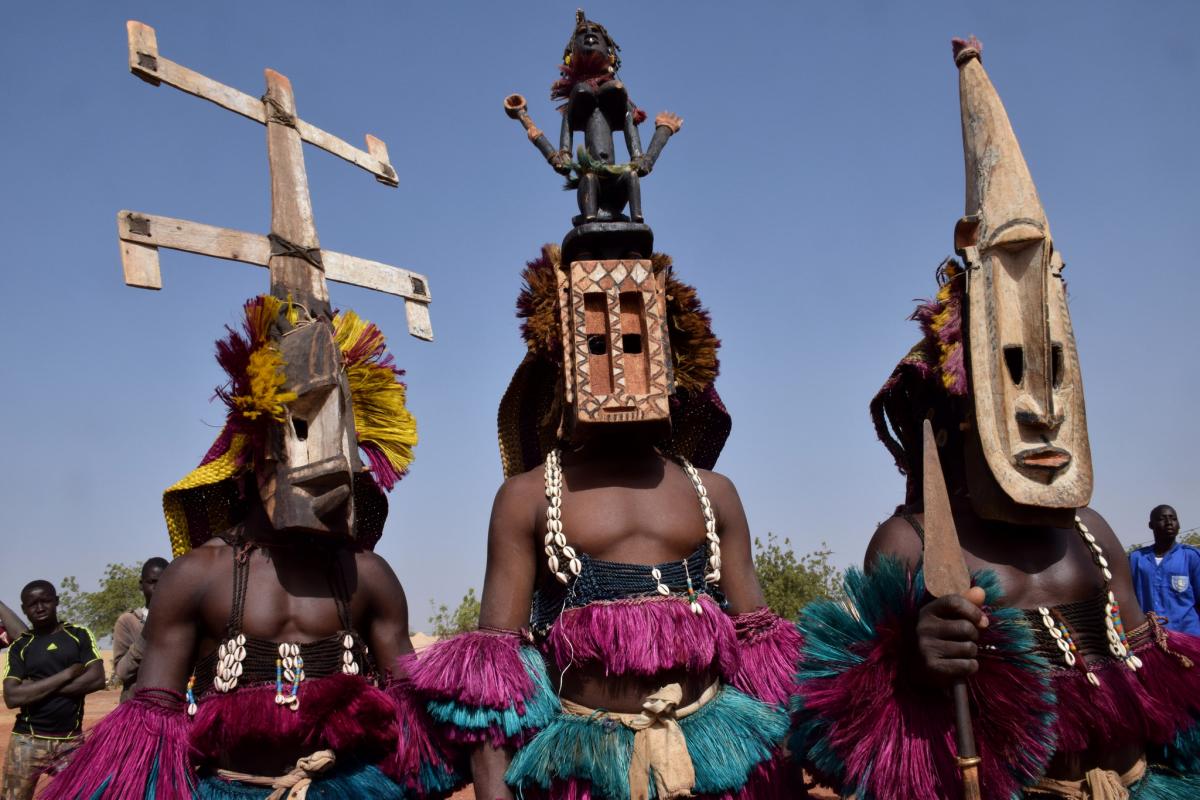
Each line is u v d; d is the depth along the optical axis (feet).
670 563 10.84
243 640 11.83
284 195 14.17
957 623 9.19
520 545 10.98
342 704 11.75
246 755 11.65
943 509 9.52
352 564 12.76
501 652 10.40
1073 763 10.64
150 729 11.31
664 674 10.39
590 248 11.35
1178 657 10.89
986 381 10.91
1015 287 11.14
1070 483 10.76
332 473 11.98
